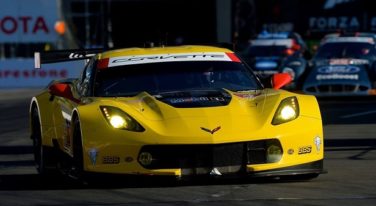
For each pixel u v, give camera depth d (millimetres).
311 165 25750
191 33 103438
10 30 94125
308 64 61594
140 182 27047
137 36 99125
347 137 41125
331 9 102500
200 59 30000
